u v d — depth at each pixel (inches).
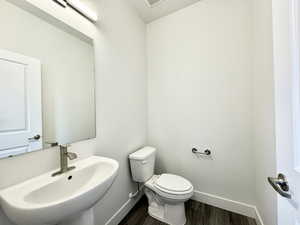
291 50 20.1
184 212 57.1
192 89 69.1
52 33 36.8
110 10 54.4
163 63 76.4
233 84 60.4
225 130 62.6
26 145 31.5
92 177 39.4
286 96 21.4
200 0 65.6
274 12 24.7
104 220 50.6
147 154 64.4
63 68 39.3
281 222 24.5
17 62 30.5
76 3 40.5
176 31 72.1
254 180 57.9
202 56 66.2
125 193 62.1
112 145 55.3
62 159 35.7
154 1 65.8
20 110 30.9
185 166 72.1
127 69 64.5
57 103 38.0
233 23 59.6
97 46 49.1
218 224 55.7
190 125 70.1
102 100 51.1
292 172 19.8
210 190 66.8
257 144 53.1
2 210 26.6
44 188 29.7
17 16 30.3
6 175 28.2
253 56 55.2
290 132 20.4
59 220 24.0
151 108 80.7
